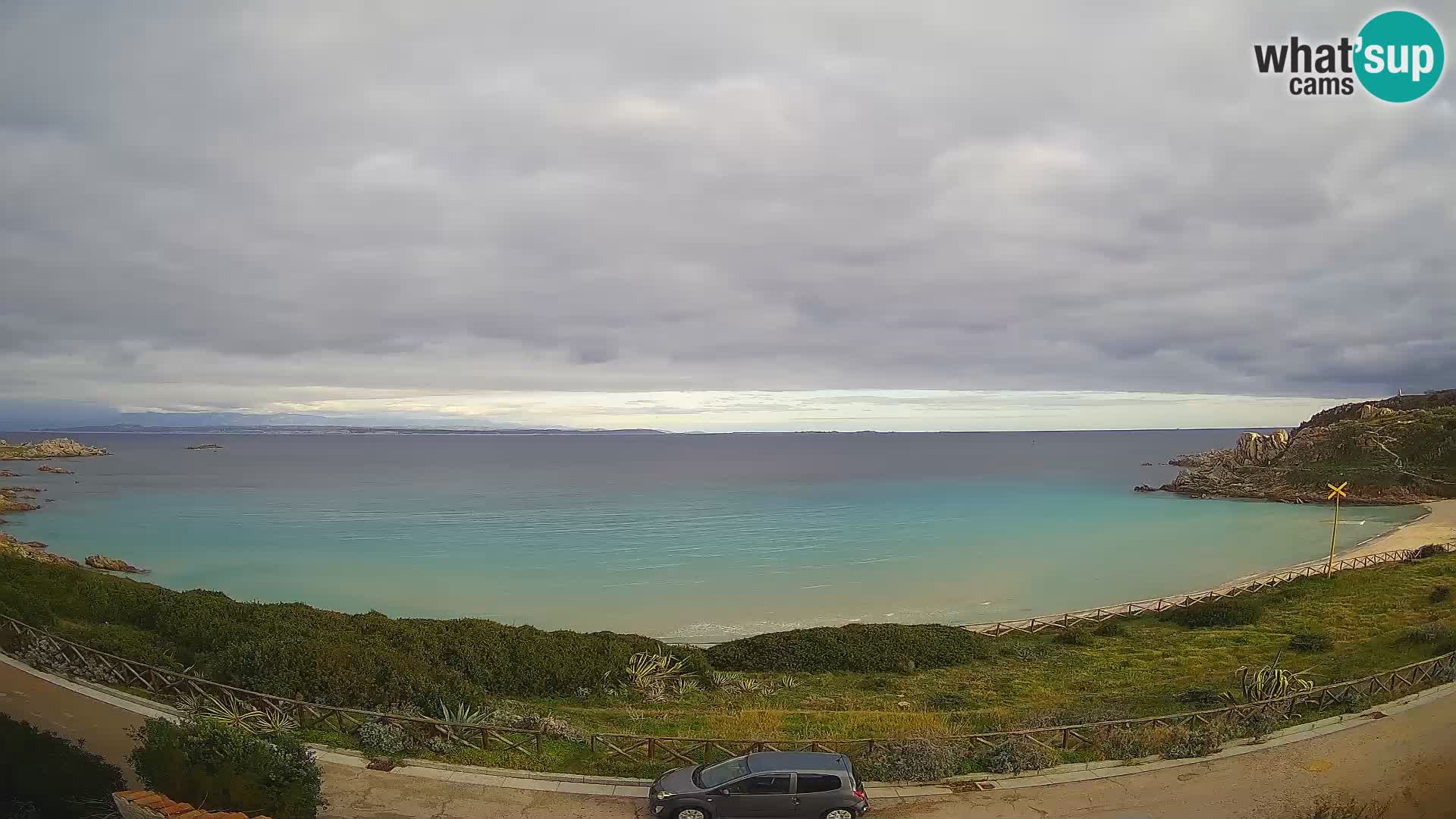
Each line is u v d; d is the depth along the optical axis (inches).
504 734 838.5
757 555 3063.5
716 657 1560.0
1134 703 1076.5
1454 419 5585.6
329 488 5920.3
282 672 918.4
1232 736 852.6
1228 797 711.1
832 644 1581.0
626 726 935.0
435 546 3235.7
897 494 5570.9
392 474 7549.2
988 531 3722.9
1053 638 1796.3
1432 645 1219.9
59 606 1381.6
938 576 2677.2
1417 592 1846.7
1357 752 804.6
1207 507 4817.9
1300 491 5246.1
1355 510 4581.7
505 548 3189.0
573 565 2851.9
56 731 789.9
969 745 831.1
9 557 1536.7
